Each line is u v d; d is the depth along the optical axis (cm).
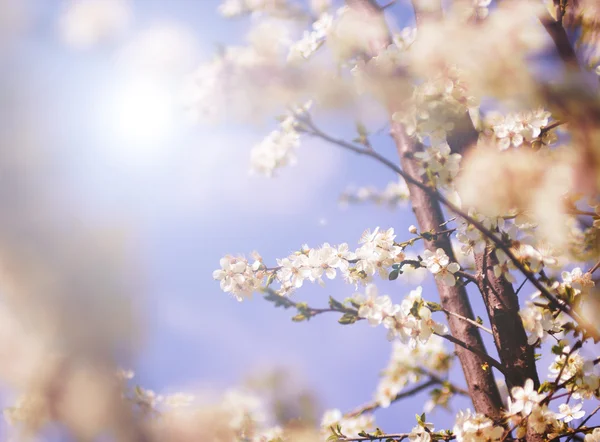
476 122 111
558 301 105
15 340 97
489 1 97
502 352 107
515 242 104
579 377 106
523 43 94
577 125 93
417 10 102
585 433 105
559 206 96
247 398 110
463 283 108
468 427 106
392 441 109
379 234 109
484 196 96
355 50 104
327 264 110
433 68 97
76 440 97
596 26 104
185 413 103
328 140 103
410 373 124
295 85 96
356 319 109
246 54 97
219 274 110
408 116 102
